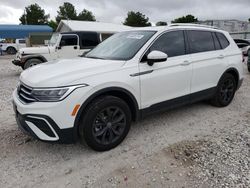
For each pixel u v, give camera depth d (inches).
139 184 106.6
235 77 209.9
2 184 108.2
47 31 1348.4
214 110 197.8
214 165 118.8
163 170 116.0
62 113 114.6
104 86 125.0
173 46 160.7
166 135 152.9
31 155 131.1
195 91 174.7
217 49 191.6
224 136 150.4
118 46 159.9
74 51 408.2
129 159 126.1
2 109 207.6
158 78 148.1
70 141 120.7
